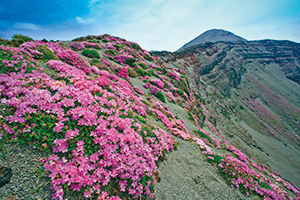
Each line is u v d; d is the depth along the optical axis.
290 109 141.38
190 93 57.66
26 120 5.89
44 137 5.83
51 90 7.81
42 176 5.18
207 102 74.06
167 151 11.41
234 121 81.62
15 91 6.45
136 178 6.92
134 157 7.58
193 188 9.34
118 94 13.78
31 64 8.91
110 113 8.73
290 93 174.88
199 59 116.31
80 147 6.17
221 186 10.62
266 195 11.43
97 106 8.39
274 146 80.44
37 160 5.43
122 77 27.27
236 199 10.01
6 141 5.37
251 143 66.88
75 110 7.15
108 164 6.44
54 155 5.62
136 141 8.38
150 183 7.78
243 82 154.62
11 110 6.08
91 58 28.64
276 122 114.44
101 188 6.00
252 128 91.00
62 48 17.52
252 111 114.94
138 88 27.55
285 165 63.72
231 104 102.50
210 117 59.28
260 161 53.50
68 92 7.77
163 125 17.02
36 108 6.57
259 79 177.25
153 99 26.77
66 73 10.40
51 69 10.66
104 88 12.92
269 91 161.38
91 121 7.34
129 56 38.19
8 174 4.70
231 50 195.00
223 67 132.25
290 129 113.94
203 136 23.61
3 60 7.61
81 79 9.80
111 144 7.14
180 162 11.38
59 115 6.60
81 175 5.60
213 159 13.50
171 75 52.06
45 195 4.86
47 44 16.16
